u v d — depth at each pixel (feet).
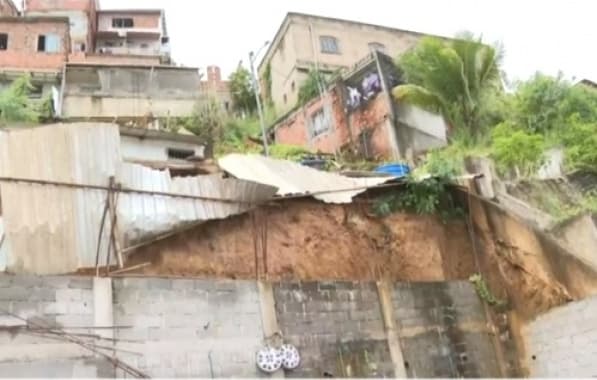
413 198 45.98
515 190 47.14
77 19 130.52
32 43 107.04
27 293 28.17
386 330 37.91
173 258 35.76
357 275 41.68
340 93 86.74
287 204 41.73
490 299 42.93
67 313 28.73
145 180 34.78
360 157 78.18
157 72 90.53
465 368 39.45
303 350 34.60
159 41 142.61
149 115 84.94
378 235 43.96
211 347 31.86
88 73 87.25
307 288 36.52
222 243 37.88
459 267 45.21
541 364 40.47
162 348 30.53
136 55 115.96
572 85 67.77
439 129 72.49
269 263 39.01
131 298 30.76
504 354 41.34
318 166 65.36
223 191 37.42
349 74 86.43
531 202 46.44
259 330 33.71
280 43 107.96
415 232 45.06
